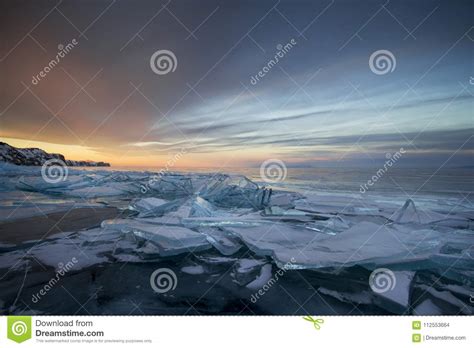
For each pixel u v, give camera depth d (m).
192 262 3.30
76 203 6.88
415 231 3.75
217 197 6.60
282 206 5.76
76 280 2.83
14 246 3.70
